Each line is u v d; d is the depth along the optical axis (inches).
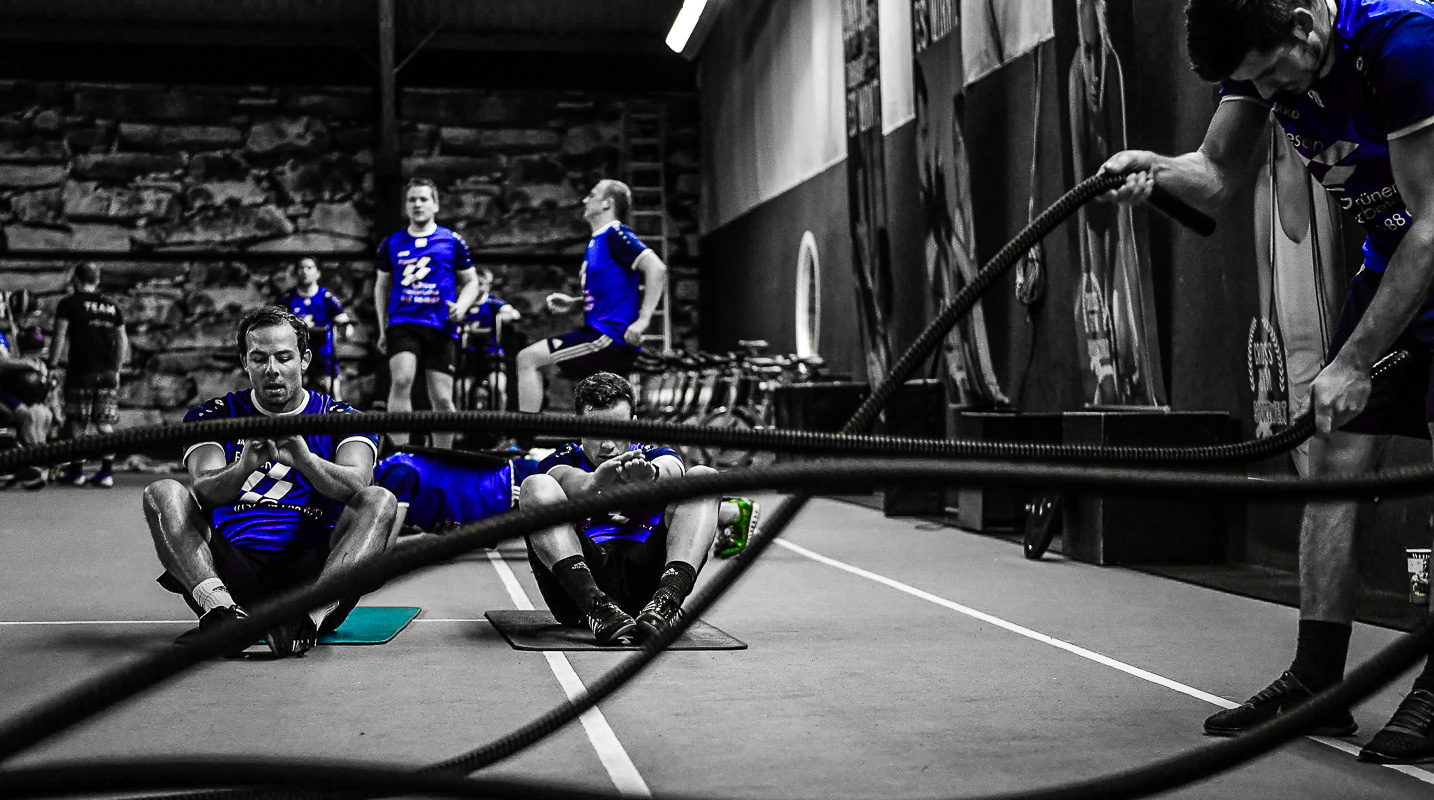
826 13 469.4
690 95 686.5
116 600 192.2
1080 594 200.8
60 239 639.8
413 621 174.1
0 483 443.5
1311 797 91.5
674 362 494.6
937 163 366.0
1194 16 102.3
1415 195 98.2
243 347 144.5
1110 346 272.5
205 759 61.0
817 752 103.1
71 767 59.2
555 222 673.6
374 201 657.6
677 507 156.9
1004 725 113.0
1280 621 173.6
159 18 629.6
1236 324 229.8
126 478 522.0
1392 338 95.1
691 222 686.5
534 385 298.2
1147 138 254.4
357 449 150.8
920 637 160.9
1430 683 103.9
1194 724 113.7
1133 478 60.6
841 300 462.3
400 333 339.6
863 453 67.7
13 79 637.3
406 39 649.0
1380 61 99.3
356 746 104.0
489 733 108.7
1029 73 306.0
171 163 648.4
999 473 58.4
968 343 347.3
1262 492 62.5
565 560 154.1
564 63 671.8
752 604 189.9
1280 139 214.4
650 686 129.5
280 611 56.2
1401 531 195.5
